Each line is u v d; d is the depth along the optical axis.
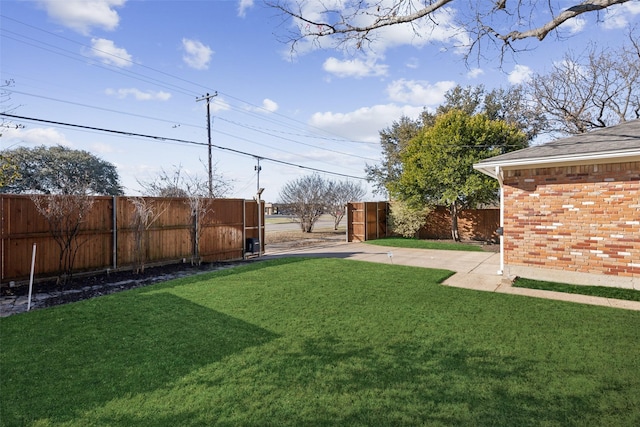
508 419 2.58
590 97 18.73
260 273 8.33
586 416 2.62
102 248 8.32
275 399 2.84
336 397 2.87
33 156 24.38
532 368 3.42
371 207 18.44
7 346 3.93
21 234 6.98
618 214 6.74
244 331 4.44
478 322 4.84
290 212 25.30
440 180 15.30
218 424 2.51
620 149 6.38
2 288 6.72
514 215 7.93
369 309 5.44
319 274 8.23
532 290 6.81
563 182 7.32
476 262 10.55
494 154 14.38
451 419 2.57
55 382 3.12
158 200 9.45
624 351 3.84
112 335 4.28
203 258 10.55
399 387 3.04
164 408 2.71
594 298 6.18
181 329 4.50
